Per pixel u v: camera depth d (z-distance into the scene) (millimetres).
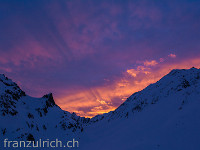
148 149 34812
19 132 59500
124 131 72188
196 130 31688
